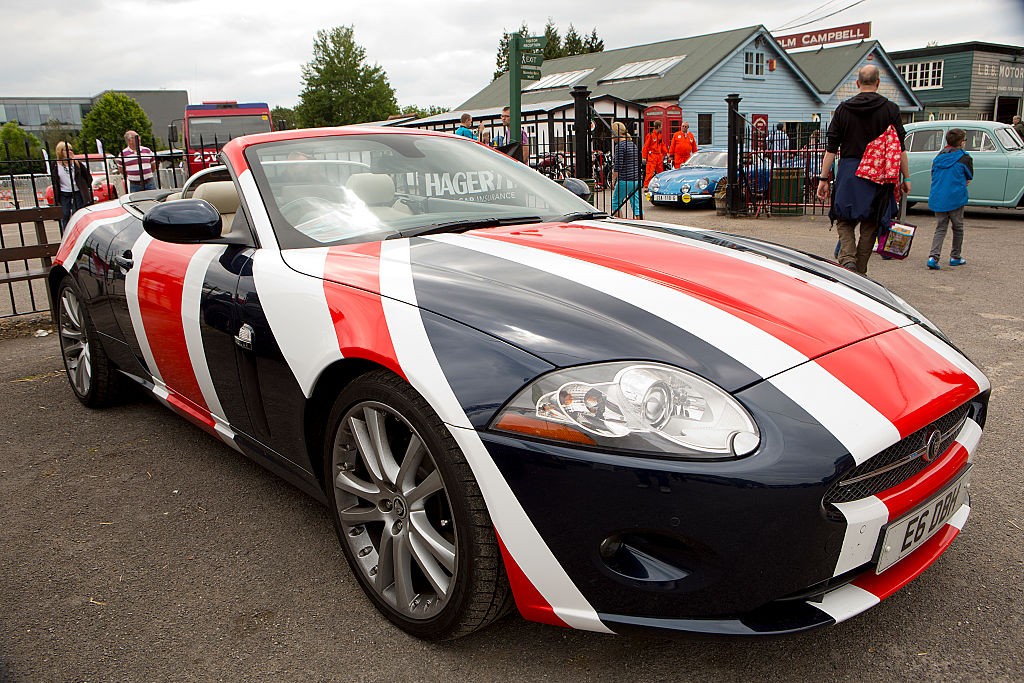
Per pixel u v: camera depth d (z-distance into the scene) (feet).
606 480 5.21
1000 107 119.24
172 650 6.56
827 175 20.57
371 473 6.67
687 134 58.59
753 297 6.67
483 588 5.91
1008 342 15.66
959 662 6.14
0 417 12.57
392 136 10.39
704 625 5.32
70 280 12.11
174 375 9.75
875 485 5.63
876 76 19.27
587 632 6.66
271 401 7.68
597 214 10.15
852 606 5.58
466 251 7.48
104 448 11.14
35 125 322.55
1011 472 9.55
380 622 6.89
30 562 8.07
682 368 5.47
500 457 5.48
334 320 6.74
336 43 166.40
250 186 8.70
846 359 5.97
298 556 8.06
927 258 27.02
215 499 9.43
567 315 5.96
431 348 5.95
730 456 5.11
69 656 6.50
